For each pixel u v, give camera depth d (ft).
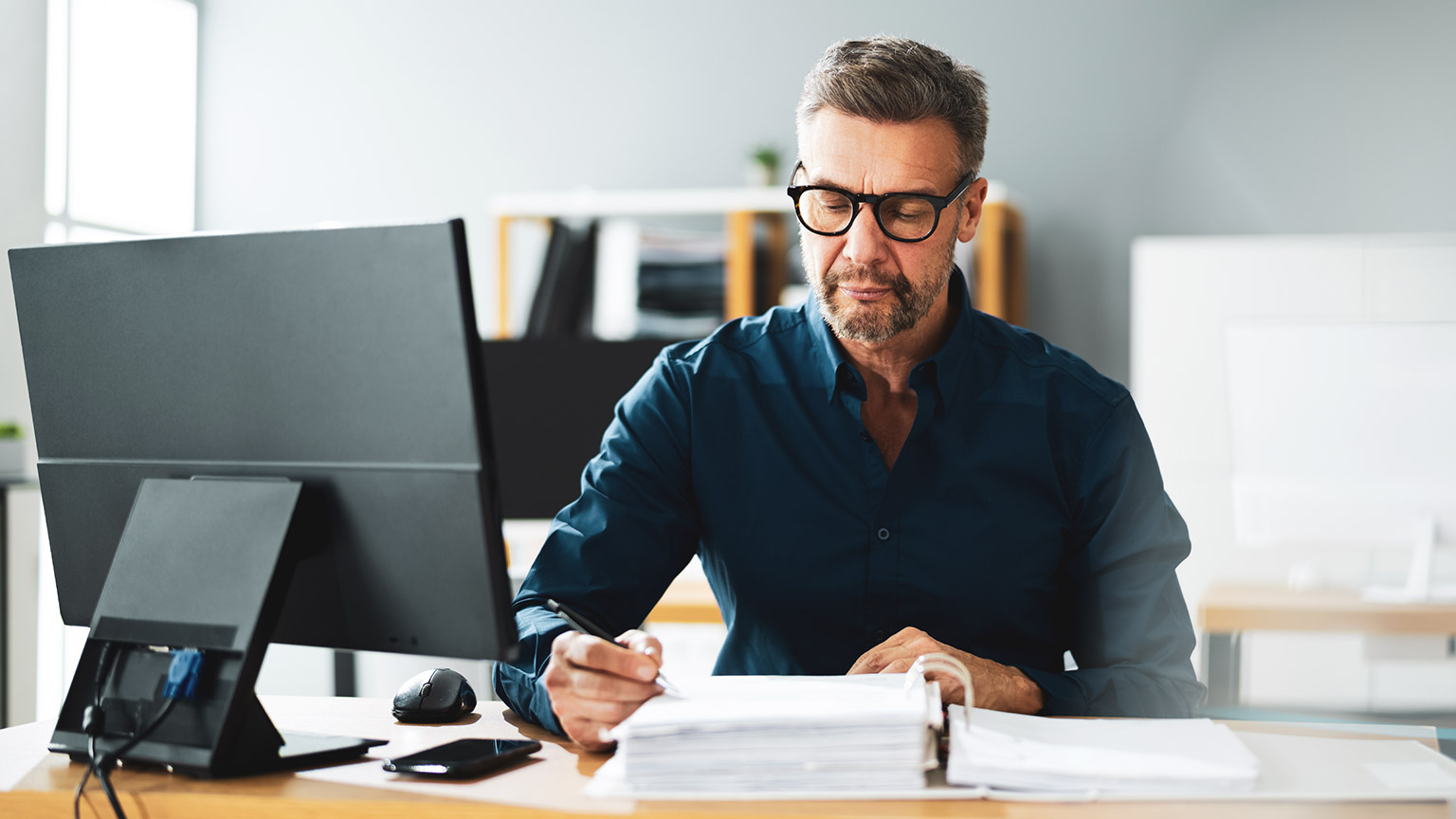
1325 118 13.65
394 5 16.17
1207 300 12.35
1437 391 7.88
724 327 5.10
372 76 16.22
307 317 3.17
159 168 15.75
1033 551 4.70
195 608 3.22
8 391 12.74
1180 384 12.39
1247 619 8.13
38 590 10.89
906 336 4.64
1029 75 14.42
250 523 3.21
